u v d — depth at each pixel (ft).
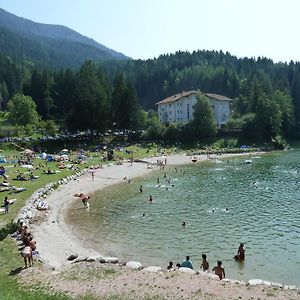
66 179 240.53
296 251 117.08
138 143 435.12
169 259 112.57
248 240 128.16
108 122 433.07
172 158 368.07
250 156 395.75
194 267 106.32
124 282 82.58
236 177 261.24
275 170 290.15
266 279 97.91
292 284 95.09
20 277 88.02
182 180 253.65
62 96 575.38
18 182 220.43
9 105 547.49
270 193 203.92
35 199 179.63
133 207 178.70
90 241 128.77
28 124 456.04
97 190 222.48
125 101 442.50
